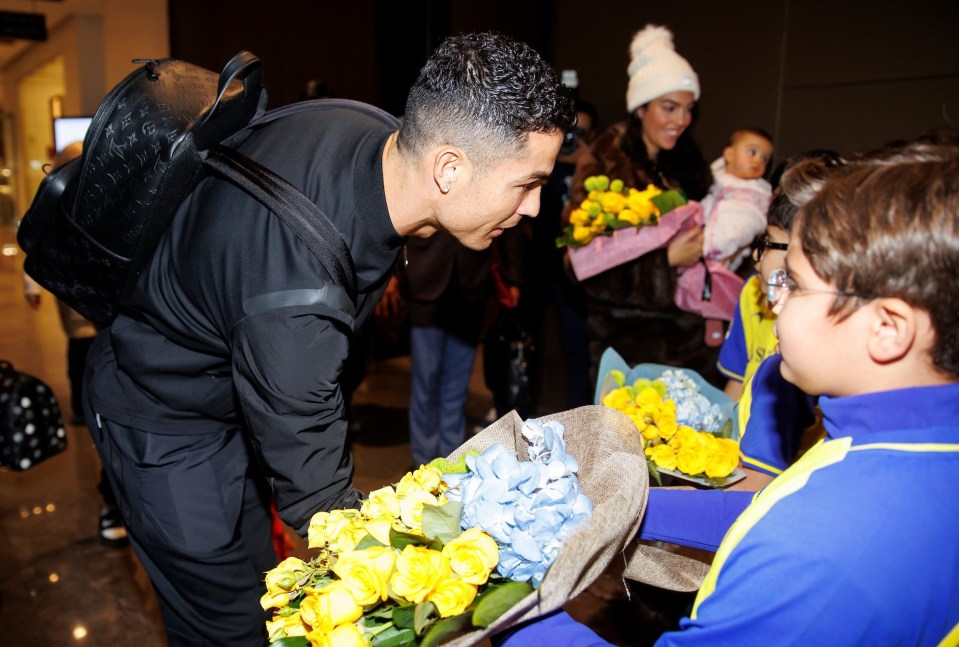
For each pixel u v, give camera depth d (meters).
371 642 0.88
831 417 0.75
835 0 2.89
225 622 1.57
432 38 4.52
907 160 0.70
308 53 4.86
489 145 1.13
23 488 3.26
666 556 1.14
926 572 0.67
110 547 2.80
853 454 0.71
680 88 2.65
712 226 2.68
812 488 0.72
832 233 0.68
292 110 1.43
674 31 3.45
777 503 0.74
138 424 1.47
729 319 2.64
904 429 0.70
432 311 3.18
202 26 4.81
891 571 0.66
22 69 13.13
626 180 2.68
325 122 1.35
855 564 0.66
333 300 1.17
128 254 1.31
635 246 2.53
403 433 3.99
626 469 0.95
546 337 4.20
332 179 1.27
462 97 1.12
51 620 2.34
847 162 0.75
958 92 2.59
